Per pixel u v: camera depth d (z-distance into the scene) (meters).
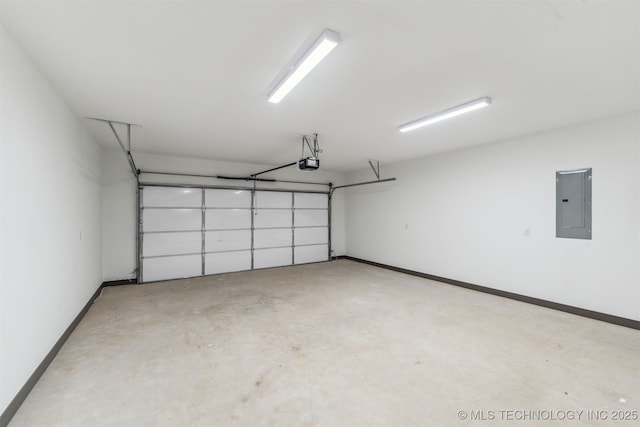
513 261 4.41
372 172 7.37
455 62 2.24
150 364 2.50
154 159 5.72
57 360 2.56
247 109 3.26
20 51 2.02
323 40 1.84
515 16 1.70
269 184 7.15
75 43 2.00
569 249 3.80
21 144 2.03
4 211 1.81
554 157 3.95
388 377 2.30
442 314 3.74
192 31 1.87
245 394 2.09
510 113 3.36
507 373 2.36
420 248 6.03
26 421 1.82
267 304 4.18
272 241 7.20
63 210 2.91
